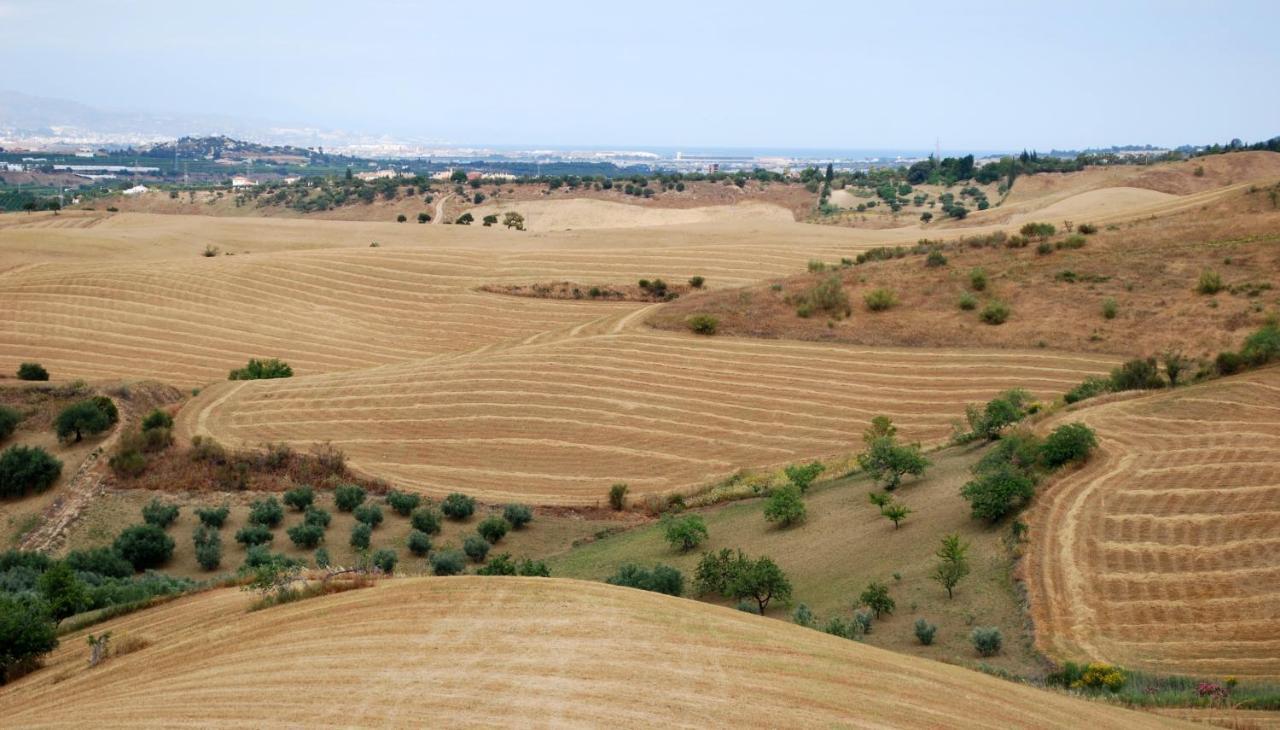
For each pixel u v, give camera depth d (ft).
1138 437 144.05
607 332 267.18
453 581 82.89
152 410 216.54
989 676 72.23
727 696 59.93
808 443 200.75
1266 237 261.85
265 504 167.73
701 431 209.26
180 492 176.35
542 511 177.78
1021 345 229.25
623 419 215.92
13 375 259.39
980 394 211.00
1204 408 153.17
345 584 86.22
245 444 200.13
